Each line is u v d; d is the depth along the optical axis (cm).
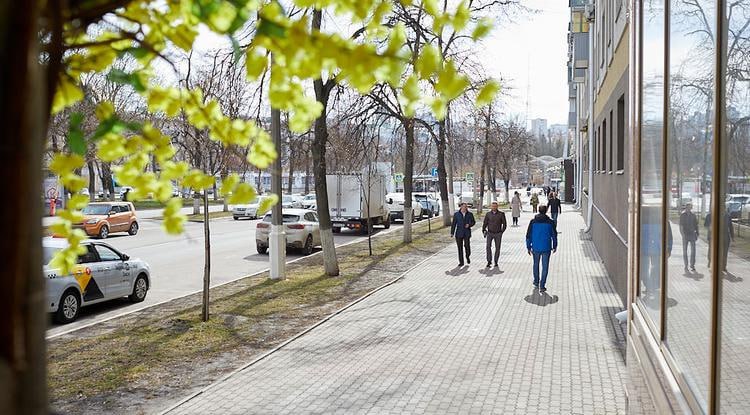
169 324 1120
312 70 138
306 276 1731
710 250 318
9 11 95
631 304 622
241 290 1508
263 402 737
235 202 180
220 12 144
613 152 1582
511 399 736
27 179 97
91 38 159
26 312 99
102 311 1320
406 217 2689
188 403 737
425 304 1318
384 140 2811
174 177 186
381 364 883
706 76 341
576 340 1003
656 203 488
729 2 298
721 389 295
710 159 326
